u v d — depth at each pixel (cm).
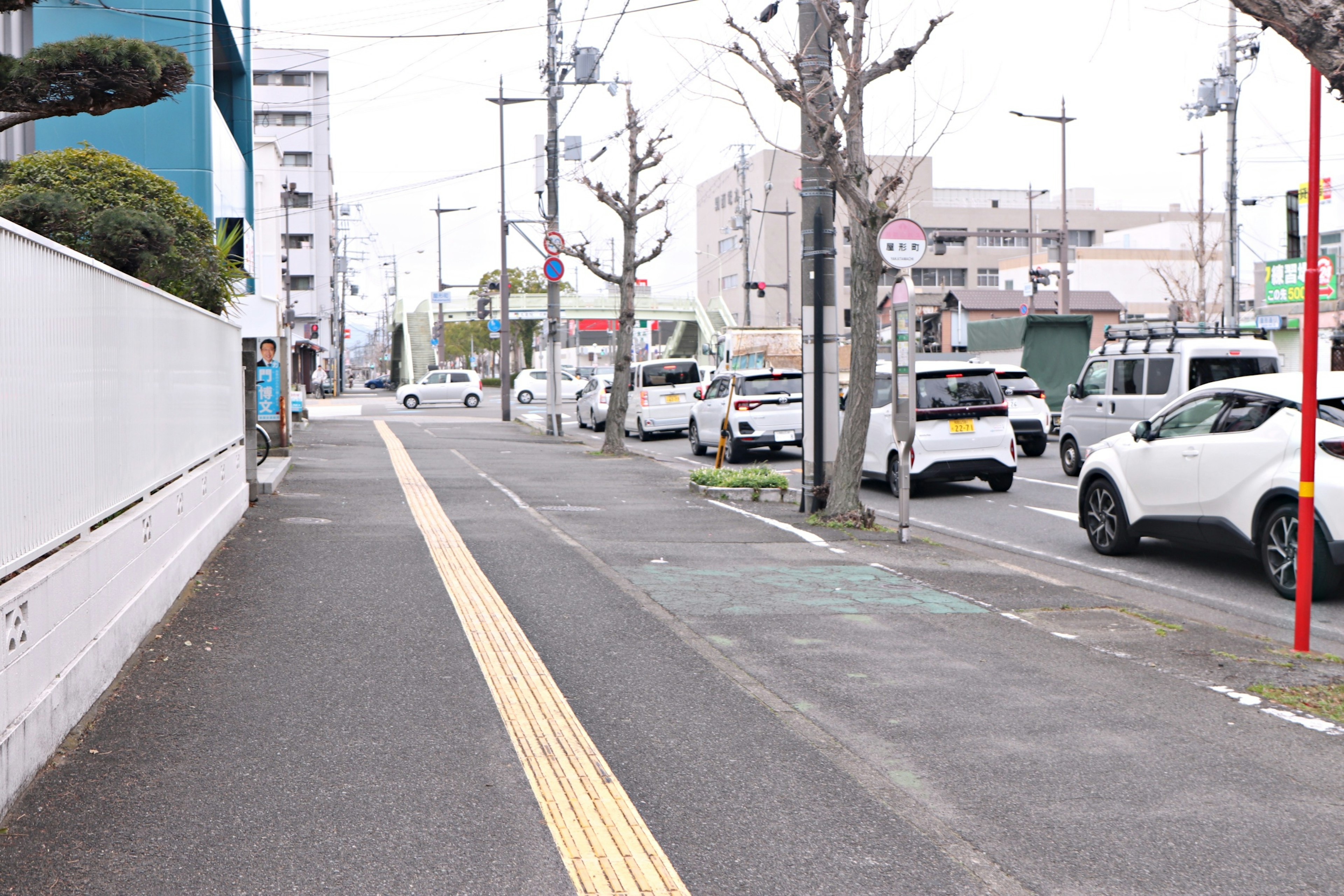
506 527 1154
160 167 2067
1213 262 7600
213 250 1228
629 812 416
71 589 492
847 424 1223
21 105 919
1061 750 487
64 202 1023
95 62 893
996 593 837
